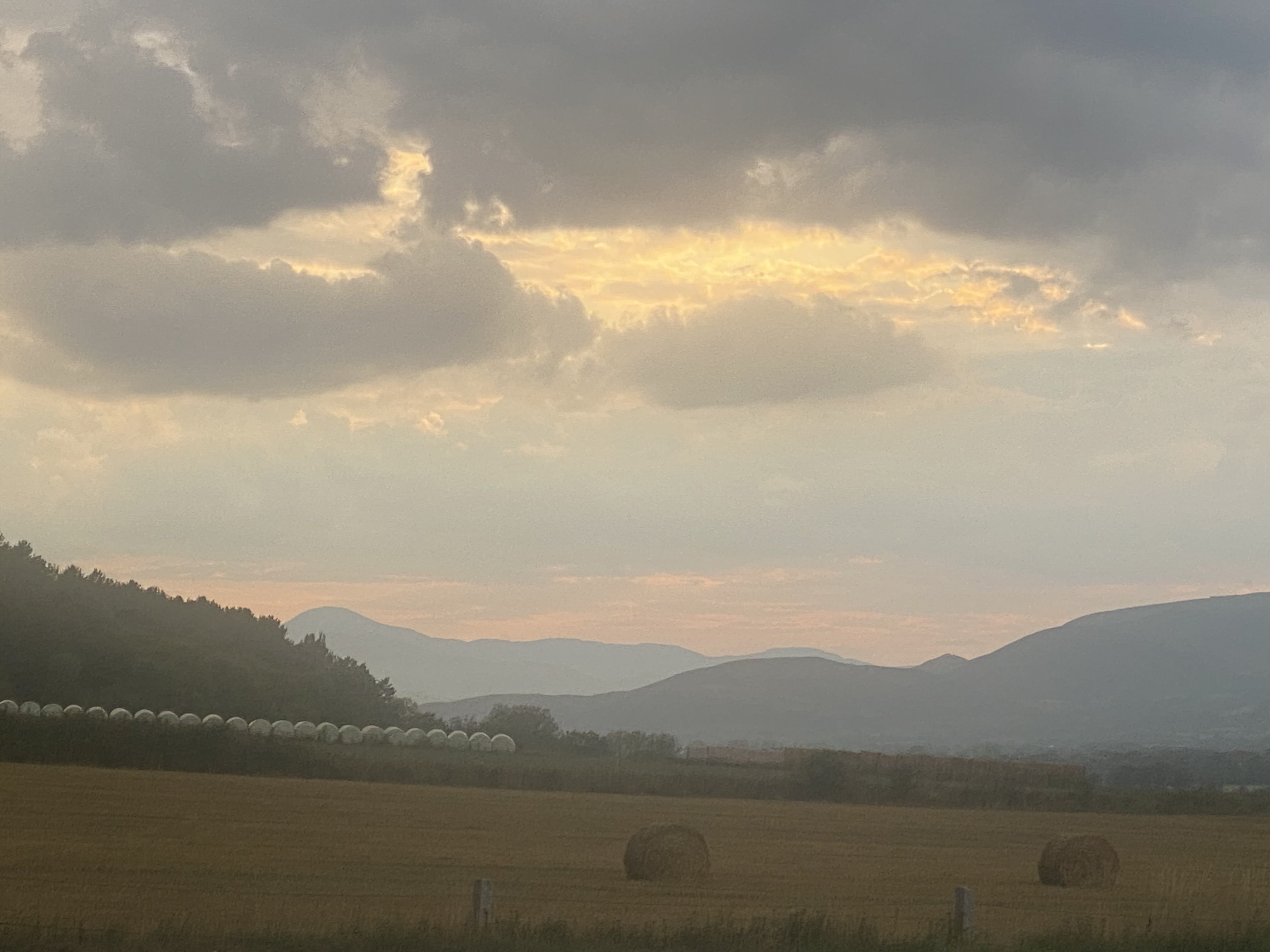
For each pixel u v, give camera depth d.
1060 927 23.42
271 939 18.62
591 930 20.86
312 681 165.38
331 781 79.62
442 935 18.83
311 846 40.03
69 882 29.25
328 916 23.62
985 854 47.66
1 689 131.75
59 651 145.62
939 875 38.97
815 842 51.03
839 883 35.62
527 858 39.34
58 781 66.94
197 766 84.25
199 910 24.66
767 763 115.06
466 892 29.55
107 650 151.25
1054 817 74.38
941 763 116.56
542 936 19.23
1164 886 36.56
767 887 34.12
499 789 81.88
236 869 32.91
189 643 166.12
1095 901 32.69
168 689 146.00
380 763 89.38
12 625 148.38
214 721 130.88
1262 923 23.09
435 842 43.34
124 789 63.66
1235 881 38.50
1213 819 77.00
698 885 34.31
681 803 74.56
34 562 178.62
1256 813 86.94
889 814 71.69
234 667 157.88
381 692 175.38
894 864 42.47
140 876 30.86
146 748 85.50
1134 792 98.25
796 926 20.33
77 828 43.31
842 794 87.31
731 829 56.75
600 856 41.16
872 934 20.52
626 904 29.12
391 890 29.66
